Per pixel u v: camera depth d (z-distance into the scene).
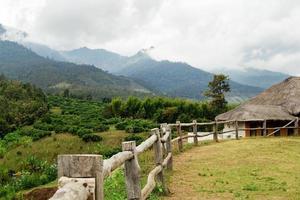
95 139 47.28
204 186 9.63
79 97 133.12
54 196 2.64
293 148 17.36
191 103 57.84
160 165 8.76
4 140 54.06
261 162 13.41
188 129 45.12
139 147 6.80
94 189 3.26
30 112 74.12
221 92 54.28
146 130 49.72
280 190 9.25
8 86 93.62
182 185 9.73
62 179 3.29
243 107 30.92
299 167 12.52
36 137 50.38
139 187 5.77
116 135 48.84
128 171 5.75
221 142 21.11
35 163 33.38
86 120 66.19
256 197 8.57
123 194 8.11
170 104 61.94
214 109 54.72
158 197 8.28
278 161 13.65
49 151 45.50
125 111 67.31
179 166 12.64
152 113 62.84
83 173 3.32
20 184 18.42
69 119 68.81
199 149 17.44
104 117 70.06
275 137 24.58
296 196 8.64
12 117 67.56
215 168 12.25
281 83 34.44
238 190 9.24
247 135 29.86
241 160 13.85
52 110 89.00
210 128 46.81
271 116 28.59
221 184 9.88
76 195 2.81
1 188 18.66
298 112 29.33
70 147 46.31
